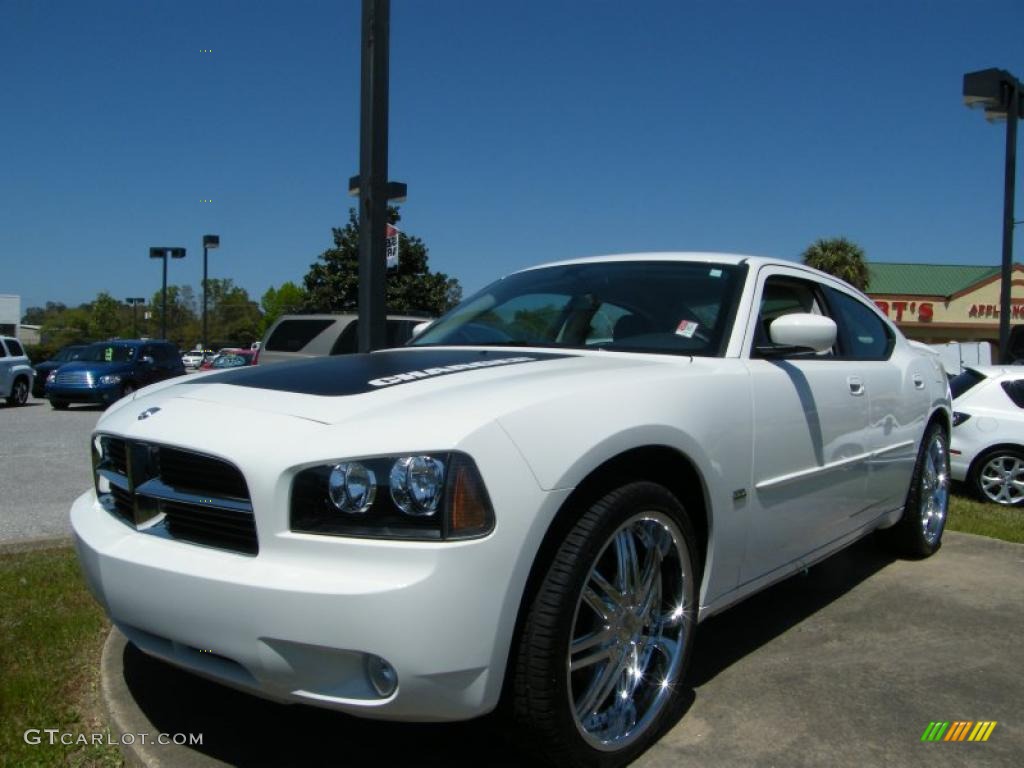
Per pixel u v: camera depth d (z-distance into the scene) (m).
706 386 2.86
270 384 2.65
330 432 2.24
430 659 2.07
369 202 5.52
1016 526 6.37
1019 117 11.47
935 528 5.03
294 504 2.18
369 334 5.55
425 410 2.29
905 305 35.38
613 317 3.46
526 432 2.26
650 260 3.83
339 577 2.10
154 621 2.33
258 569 2.16
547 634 2.26
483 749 2.66
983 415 7.80
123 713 2.83
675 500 2.70
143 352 20.31
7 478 8.51
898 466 4.33
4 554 4.71
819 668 3.34
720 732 2.80
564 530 2.37
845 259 29.75
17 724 2.80
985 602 4.18
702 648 3.55
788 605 4.11
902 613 4.00
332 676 2.14
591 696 2.49
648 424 2.53
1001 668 3.37
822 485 3.51
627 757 2.58
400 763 2.56
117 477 2.66
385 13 5.46
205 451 2.29
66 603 3.85
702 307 3.37
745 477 2.98
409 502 2.12
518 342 3.52
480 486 2.15
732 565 3.00
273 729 2.75
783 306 3.68
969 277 37.91
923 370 4.75
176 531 2.43
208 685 3.05
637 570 2.62
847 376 3.75
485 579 2.12
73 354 23.59
